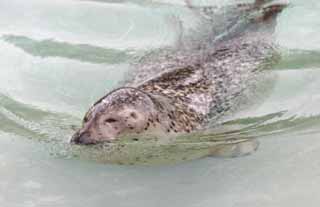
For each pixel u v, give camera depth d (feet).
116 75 56.29
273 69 55.42
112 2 68.44
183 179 43.27
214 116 49.93
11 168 44.60
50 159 45.39
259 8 64.44
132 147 44.37
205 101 50.78
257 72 54.95
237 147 45.91
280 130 47.91
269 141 46.57
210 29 61.67
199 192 41.81
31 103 52.26
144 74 55.06
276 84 53.62
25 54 59.36
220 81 53.47
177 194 41.73
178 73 53.88
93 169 44.60
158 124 45.24
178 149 45.55
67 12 66.59
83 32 63.26
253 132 47.91
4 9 67.21
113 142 43.42
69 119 50.16
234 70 54.90
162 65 56.13
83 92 54.19
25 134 47.98
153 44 60.70
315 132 47.16
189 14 65.00
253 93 52.60
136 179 43.52
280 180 42.27
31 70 57.00
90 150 44.14
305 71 55.21
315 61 56.54
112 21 64.95
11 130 48.52
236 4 65.57
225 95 52.13
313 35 60.23
